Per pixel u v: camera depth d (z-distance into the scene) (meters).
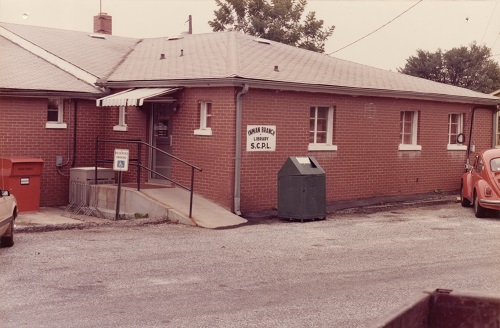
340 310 8.12
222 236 13.41
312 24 39.84
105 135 19.62
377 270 10.42
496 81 48.59
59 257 11.00
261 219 15.83
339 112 18.92
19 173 16.89
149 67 19.39
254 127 16.66
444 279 9.80
